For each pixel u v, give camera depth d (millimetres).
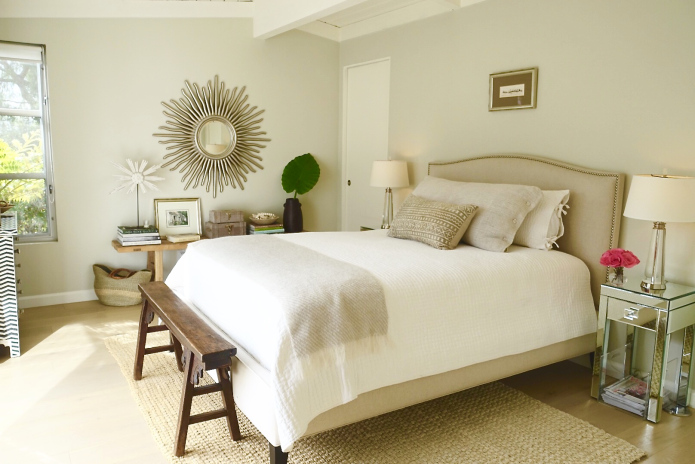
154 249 4336
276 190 5293
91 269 4496
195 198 4871
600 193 3111
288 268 2463
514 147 3736
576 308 2943
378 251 2947
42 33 4102
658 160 2920
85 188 4391
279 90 5156
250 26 4930
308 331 2023
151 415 2578
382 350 2213
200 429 2469
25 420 2527
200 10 4680
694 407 2775
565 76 3371
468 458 2260
